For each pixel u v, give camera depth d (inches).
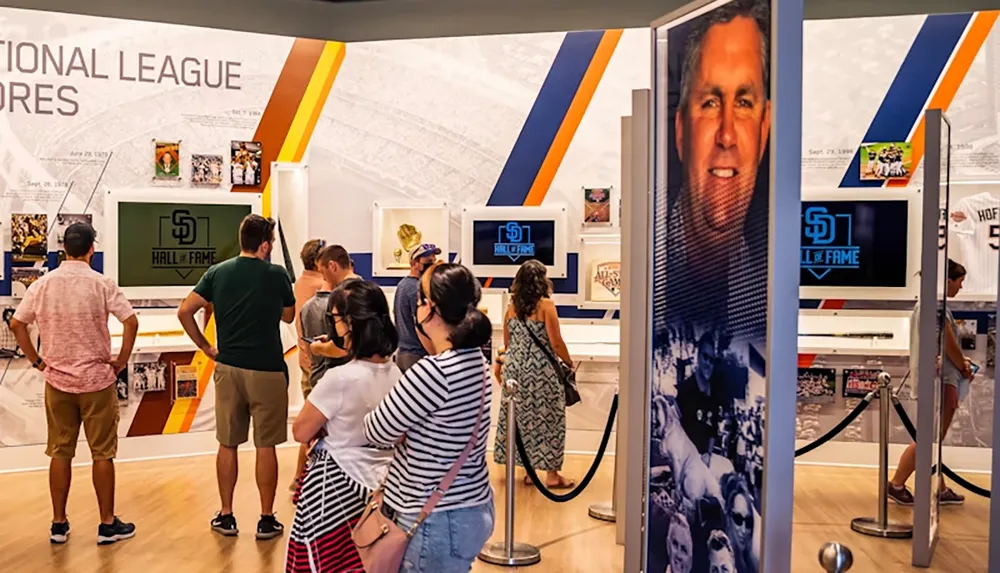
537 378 231.5
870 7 284.2
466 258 289.6
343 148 293.4
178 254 275.9
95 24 265.6
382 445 111.1
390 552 106.5
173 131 275.4
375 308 123.5
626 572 145.3
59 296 182.4
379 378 123.2
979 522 214.5
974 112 262.1
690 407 115.3
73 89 263.7
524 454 185.6
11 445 258.7
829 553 81.0
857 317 274.2
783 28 93.8
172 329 284.7
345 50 292.2
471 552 109.3
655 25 121.6
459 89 289.3
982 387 266.2
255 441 190.2
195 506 217.9
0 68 256.5
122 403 270.2
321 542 119.5
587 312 287.3
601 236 283.4
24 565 173.6
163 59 273.3
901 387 270.1
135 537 192.7
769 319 95.0
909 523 209.6
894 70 265.6
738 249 102.7
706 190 109.4
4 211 257.9
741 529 103.0
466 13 303.7
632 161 140.8
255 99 284.2
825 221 270.2
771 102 94.6
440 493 107.0
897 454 271.1
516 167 288.0
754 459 99.9
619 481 193.8
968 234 264.1
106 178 268.2
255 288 186.2
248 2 297.7
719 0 105.0
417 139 291.7
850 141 269.0
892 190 265.6
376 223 292.8
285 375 192.4
